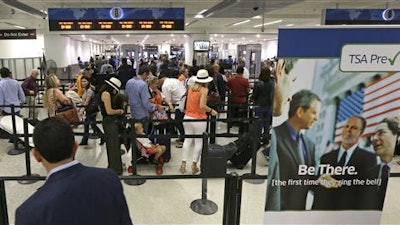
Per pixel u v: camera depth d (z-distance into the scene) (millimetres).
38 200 1218
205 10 11086
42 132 1254
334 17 7797
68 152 1288
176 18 7227
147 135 3809
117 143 4031
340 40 1801
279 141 1901
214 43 34656
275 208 2010
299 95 1847
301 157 1926
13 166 4543
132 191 3777
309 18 13094
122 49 27000
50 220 1193
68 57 21656
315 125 1887
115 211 1350
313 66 1822
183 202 3525
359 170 1961
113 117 3992
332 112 1874
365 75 1842
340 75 1836
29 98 6918
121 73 7605
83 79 6359
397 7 9922
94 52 36969
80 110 6098
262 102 5453
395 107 1884
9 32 12750
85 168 1338
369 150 1936
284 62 1812
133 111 4516
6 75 5562
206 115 4547
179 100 5309
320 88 1845
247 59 18891
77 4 9281
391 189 3953
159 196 3660
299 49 1800
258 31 19312
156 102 5137
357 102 1869
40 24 15703
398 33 1808
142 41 30766
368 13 7785
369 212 2045
